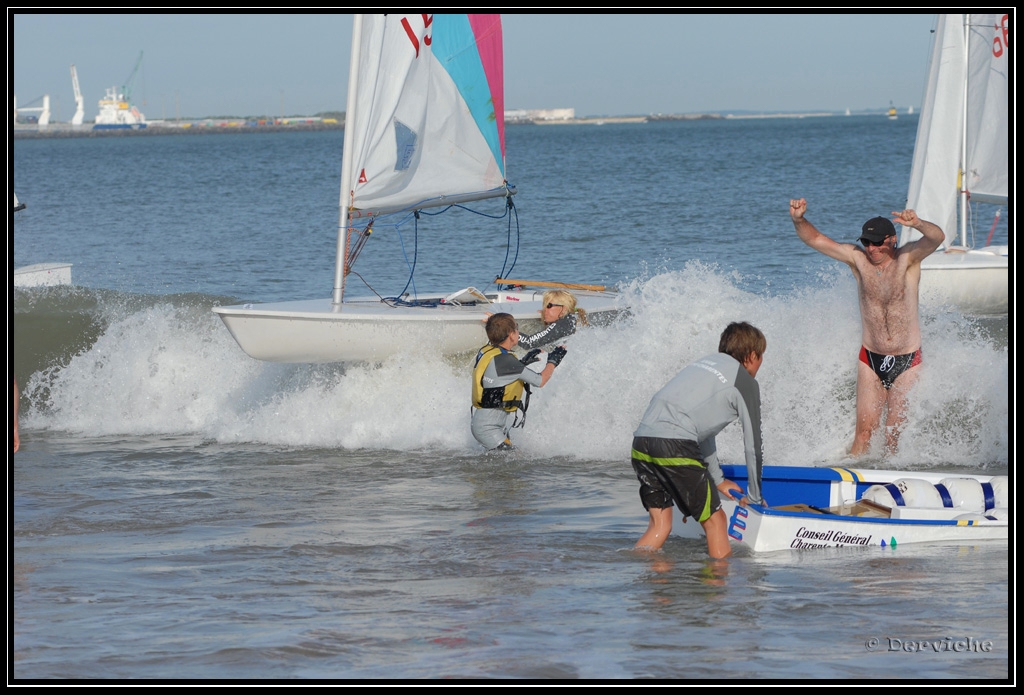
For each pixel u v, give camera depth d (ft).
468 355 85.92
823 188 364.79
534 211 288.71
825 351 80.59
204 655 39.78
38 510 64.85
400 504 65.51
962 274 118.01
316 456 80.02
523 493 67.67
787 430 79.15
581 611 44.70
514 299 94.89
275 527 60.29
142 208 347.36
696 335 82.33
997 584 47.14
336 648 40.45
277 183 456.04
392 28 87.66
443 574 50.55
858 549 53.62
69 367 96.89
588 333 84.58
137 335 97.40
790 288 155.02
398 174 89.45
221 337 97.55
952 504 57.82
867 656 38.83
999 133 128.06
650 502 53.47
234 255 216.95
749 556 52.47
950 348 75.56
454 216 265.13
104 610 45.32
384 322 82.64
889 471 59.82
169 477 73.92
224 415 91.56
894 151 623.77
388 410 85.15
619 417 80.53
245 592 47.93
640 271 177.78
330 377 89.04
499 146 96.58
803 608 44.55
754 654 39.40
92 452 82.89
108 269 200.75
